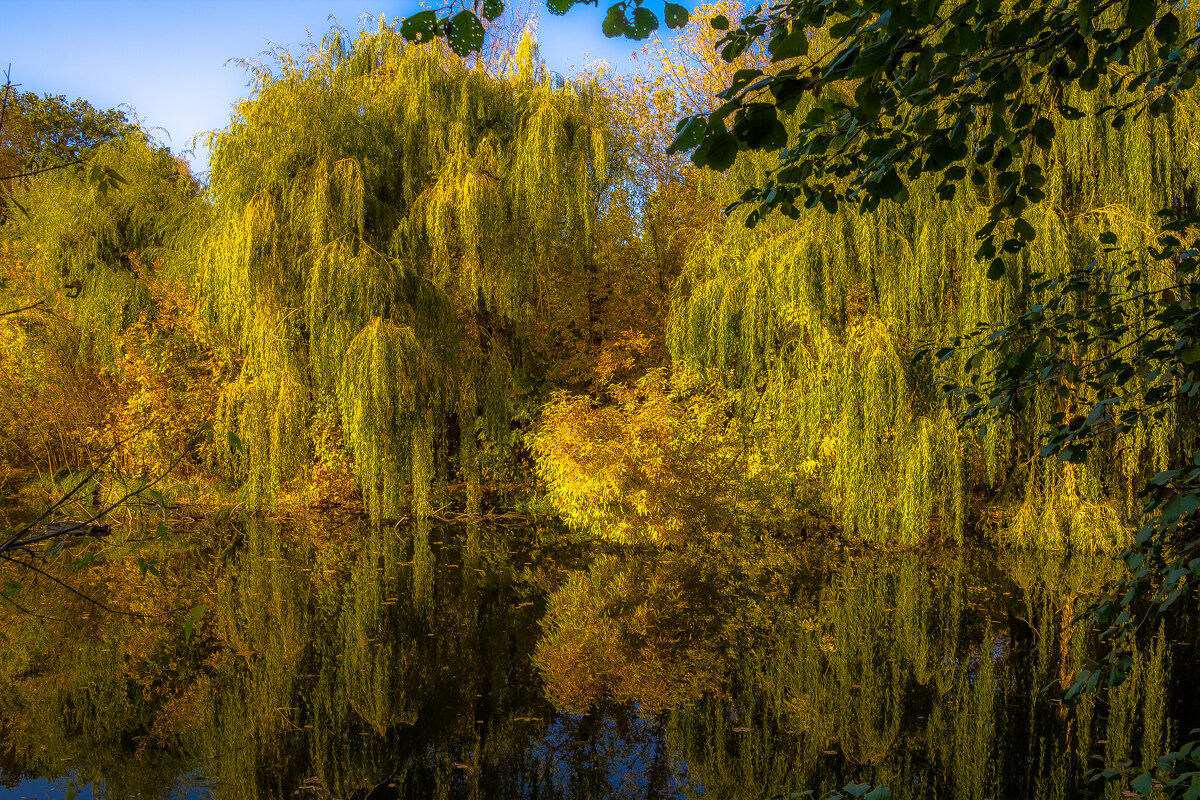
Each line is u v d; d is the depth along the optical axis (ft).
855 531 36.14
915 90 5.64
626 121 46.03
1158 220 27.20
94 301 41.93
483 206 36.47
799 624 24.21
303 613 25.41
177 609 25.52
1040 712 17.79
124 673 20.34
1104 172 28.68
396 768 15.15
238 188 35.76
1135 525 30.32
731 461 35.09
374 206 36.96
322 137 35.96
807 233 31.91
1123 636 6.54
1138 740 16.16
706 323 35.19
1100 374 7.36
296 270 35.32
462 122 38.01
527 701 18.70
